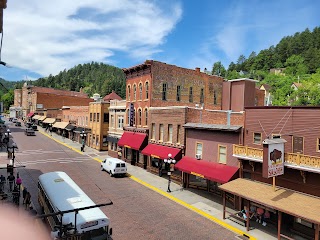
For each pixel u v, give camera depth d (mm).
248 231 16859
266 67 170000
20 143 50062
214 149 23016
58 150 45562
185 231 16656
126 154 38062
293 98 75188
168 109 29156
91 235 12523
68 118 64750
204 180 25016
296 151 17312
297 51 165625
